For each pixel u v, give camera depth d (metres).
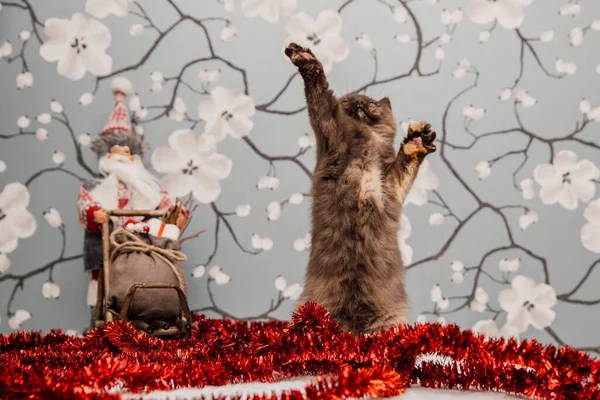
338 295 1.29
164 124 2.03
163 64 2.05
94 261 1.74
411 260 1.99
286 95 2.06
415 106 2.04
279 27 2.07
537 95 2.06
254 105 2.05
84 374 0.79
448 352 0.92
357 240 1.30
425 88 2.06
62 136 2.03
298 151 2.04
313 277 1.33
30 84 2.04
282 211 2.01
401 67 2.06
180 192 2.00
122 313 1.32
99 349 1.17
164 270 1.41
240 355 0.99
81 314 1.95
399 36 2.07
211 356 1.07
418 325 0.96
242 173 2.02
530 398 0.85
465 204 2.02
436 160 2.03
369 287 1.28
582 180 2.03
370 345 0.97
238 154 2.03
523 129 2.05
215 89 2.05
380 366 0.85
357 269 1.29
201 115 2.04
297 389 0.80
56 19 2.06
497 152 2.04
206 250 1.98
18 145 2.01
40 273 1.96
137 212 1.58
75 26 2.06
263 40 2.07
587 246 2.01
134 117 2.02
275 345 0.98
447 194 2.02
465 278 1.98
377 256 1.29
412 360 0.94
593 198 2.03
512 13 2.09
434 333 0.91
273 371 0.98
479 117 2.05
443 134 2.04
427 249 1.99
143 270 1.39
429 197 2.01
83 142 2.02
